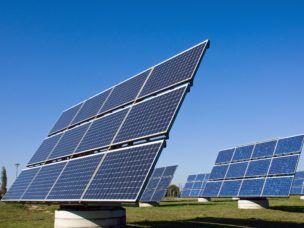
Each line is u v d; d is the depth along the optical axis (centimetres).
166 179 4694
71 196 1731
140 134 1652
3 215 3188
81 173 1861
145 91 1988
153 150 1480
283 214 2934
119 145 1784
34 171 2611
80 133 2370
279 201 5256
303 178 5869
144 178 1384
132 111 1931
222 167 4075
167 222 2514
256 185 3388
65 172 2053
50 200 1892
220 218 2756
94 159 1866
